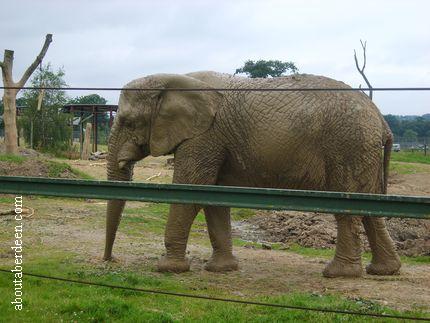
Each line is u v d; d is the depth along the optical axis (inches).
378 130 395.9
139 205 837.2
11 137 989.2
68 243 513.0
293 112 391.5
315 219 754.2
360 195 187.9
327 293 355.3
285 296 338.0
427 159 1744.6
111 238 437.1
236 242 603.8
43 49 995.9
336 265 409.1
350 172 388.5
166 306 314.8
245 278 406.3
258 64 2469.2
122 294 336.5
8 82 986.7
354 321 284.5
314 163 393.1
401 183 1198.3
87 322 281.9
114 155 438.3
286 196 195.2
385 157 418.3
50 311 295.3
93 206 788.0
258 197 198.1
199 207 423.5
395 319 288.7
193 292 351.9
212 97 411.2
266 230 746.8
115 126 438.6
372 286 378.0
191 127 412.5
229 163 418.0
